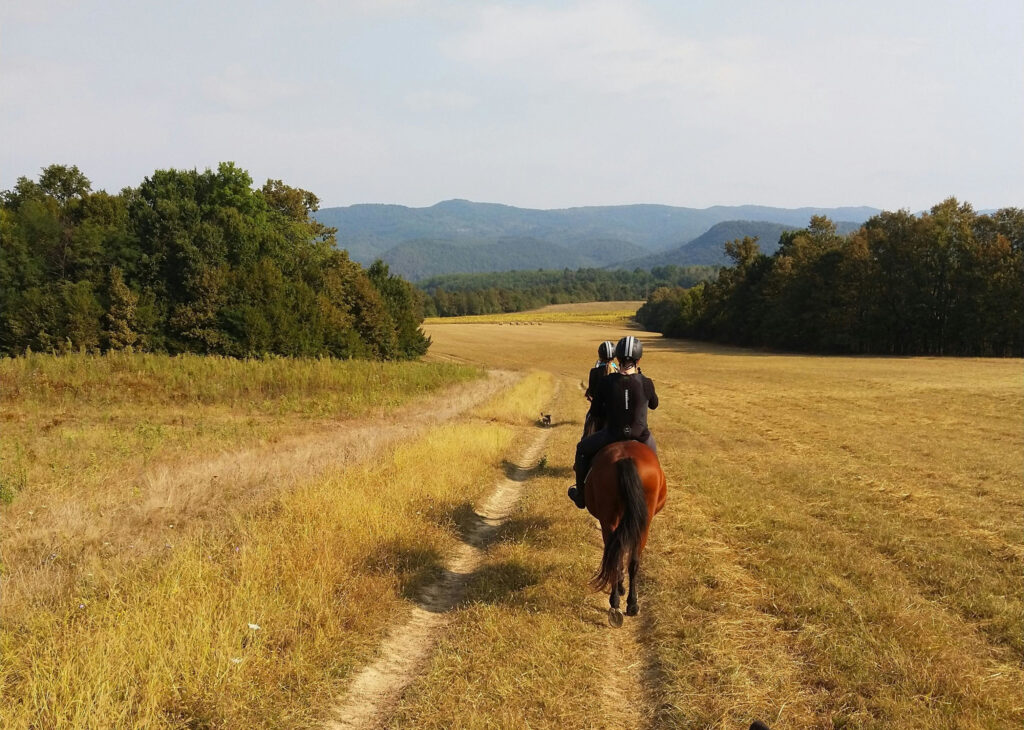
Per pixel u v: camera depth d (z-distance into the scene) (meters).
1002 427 21.31
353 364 30.42
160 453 13.36
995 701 4.52
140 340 43.69
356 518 8.08
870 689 4.69
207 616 5.19
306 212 66.44
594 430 7.30
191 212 47.88
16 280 44.03
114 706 4.09
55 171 59.47
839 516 9.82
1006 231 69.19
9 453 12.61
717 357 72.94
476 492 11.20
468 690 4.62
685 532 8.71
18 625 5.20
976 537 8.84
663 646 5.38
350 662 5.09
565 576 6.88
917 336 72.44
